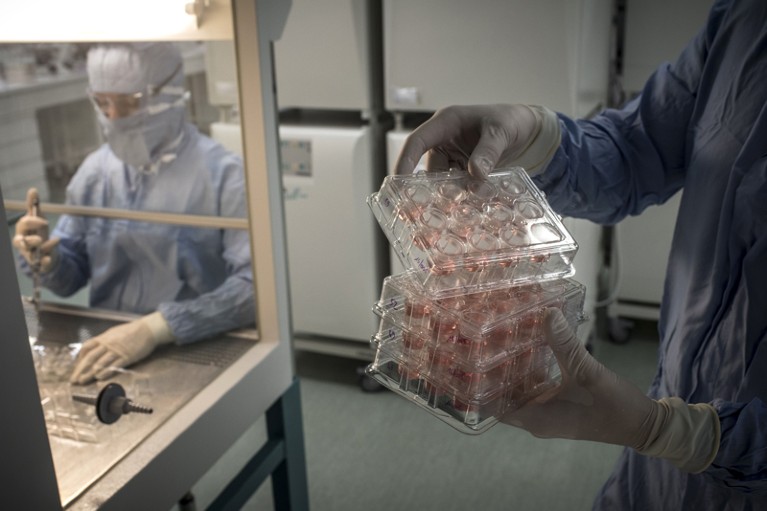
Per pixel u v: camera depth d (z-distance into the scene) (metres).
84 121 1.77
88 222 1.84
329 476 2.42
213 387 1.48
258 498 2.34
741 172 1.11
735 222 1.11
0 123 1.77
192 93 1.63
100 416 1.30
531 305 0.99
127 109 1.71
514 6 2.34
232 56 1.52
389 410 2.78
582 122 1.42
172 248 1.78
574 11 2.28
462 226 0.99
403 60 2.53
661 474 1.28
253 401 1.57
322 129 2.67
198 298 1.66
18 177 1.81
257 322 1.67
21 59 1.73
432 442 2.58
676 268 1.30
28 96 1.77
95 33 1.63
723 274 1.15
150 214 1.77
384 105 2.76
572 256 1.04
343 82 2.61
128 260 1.83
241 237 1.67
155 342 1.62
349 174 2.66
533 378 1.05
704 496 1.18
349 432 2.65
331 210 2.73
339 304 2.87
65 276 1.86
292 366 1.73
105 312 1.81
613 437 1.05
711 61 1.24
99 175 1.80
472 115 1.19
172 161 1.72
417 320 1.00
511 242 0.99
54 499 1.08
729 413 1.05
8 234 0.97
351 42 2.54
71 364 1.57
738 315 1.12
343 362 3.13
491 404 0.98
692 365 1.21
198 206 1.71
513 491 2.33
